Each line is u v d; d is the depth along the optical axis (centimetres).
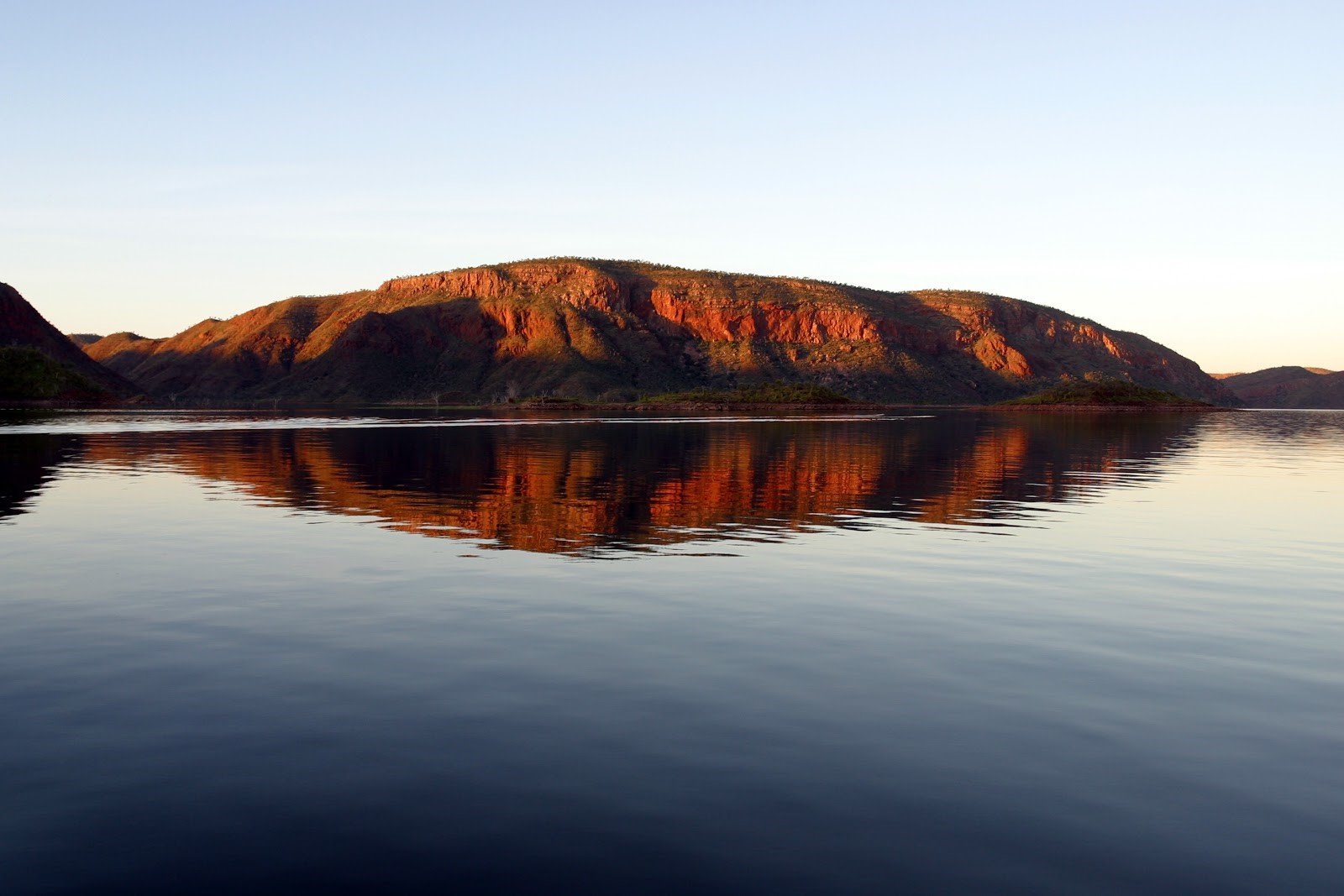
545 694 905
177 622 1174
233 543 1788
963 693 916
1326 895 564
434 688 921
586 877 579
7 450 4444
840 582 1446
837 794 691
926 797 688
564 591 1369
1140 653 1060
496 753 759
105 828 635
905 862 598
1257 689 935
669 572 1521
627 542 1834
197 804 669
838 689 927
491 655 1036
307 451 4478
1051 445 5547
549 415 12575
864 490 2833
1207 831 642
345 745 774
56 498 2527
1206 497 2755
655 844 618
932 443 5575
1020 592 1384
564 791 692
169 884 571
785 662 1016
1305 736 808
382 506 2372
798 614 1237
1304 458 4684
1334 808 676
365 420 9594
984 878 581
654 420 10125
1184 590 1406
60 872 583
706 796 686
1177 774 729
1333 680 963
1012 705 881
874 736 801
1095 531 2028
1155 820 655
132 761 740
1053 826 646
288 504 2419
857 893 564
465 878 578
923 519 2200
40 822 642
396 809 664
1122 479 3369
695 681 947
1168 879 581
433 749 767
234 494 2642
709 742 786
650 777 718
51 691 903
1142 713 863
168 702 875
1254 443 6381
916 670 990
